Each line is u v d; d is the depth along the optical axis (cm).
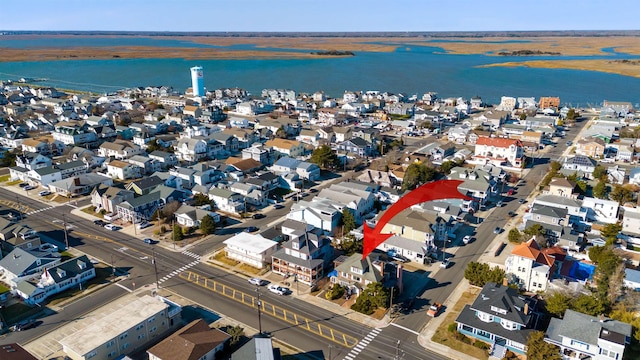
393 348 6500
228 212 11162
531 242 8156
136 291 7881
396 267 8294
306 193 12394
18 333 6750
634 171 13075
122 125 19475
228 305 7519
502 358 6197
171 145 16412
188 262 8869
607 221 10556
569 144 17575
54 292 7750
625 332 6091
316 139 17775
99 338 6103
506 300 6656
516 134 18412
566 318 6431
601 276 7825
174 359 5797
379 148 16488
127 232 10094
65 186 12069
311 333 6825
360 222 10438
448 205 10581
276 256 8412
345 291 7800
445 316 7206
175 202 10812
